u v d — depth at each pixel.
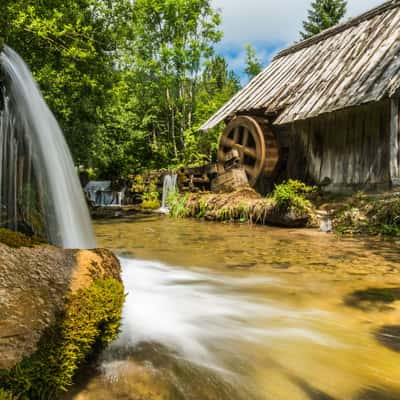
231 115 11.80
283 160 10.84
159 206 14.52
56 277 1.54
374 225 6.38
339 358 1.67
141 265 3.77
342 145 8.87
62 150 4.29
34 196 3.43
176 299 2.56
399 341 1.85
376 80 7.29
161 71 21.56
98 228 7.84
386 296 2.63
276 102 9.91
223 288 2.86
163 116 23.92
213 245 5.24
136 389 1.35
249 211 8.47
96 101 10.18
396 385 1.44
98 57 8.59
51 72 8.23
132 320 2.09
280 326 2.06
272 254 4.45
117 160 17.78
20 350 1.17
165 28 21.36
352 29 10.89
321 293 2.72
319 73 9.80
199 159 19.45
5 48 3.88
